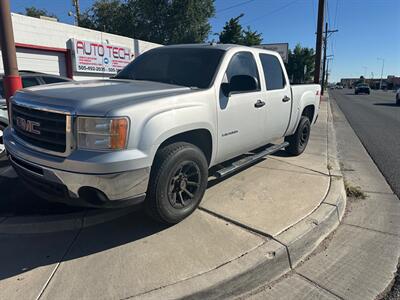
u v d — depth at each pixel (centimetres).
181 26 3638
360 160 752
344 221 430
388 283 309
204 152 410
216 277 285
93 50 1605
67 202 319
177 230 358
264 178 519
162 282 278
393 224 424
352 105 2770
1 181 491
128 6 3822
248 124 459
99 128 290
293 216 394
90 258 311
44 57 1396
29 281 280
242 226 368
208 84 400
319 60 2247
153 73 455
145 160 307
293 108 592
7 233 355
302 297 288
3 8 540
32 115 325
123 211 397
